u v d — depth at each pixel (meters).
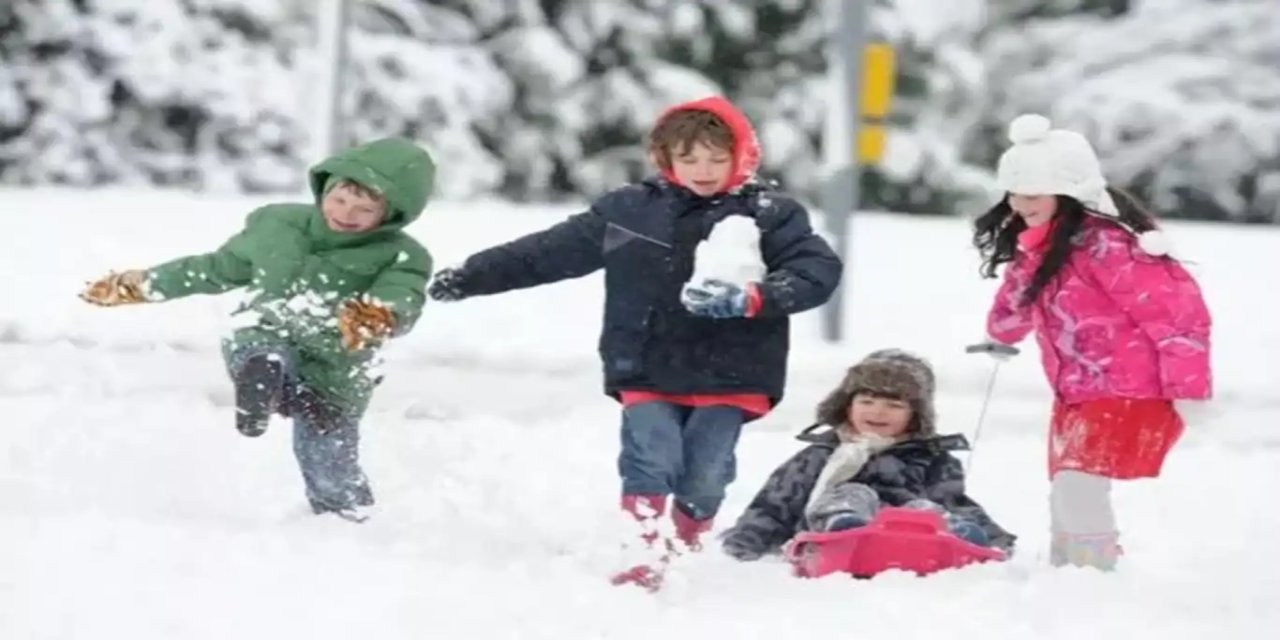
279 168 80.31
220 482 20.84
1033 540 21.06
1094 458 18.36
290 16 81.19
